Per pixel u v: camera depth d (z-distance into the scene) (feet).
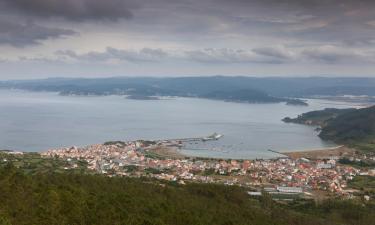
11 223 208.74
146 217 264.93
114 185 362.94
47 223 220.64
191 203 348.79
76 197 266.16
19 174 299.38
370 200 537.65
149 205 294.46
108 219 245.04
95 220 241.35
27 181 288.71
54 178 349.41
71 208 244.83
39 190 269.85
